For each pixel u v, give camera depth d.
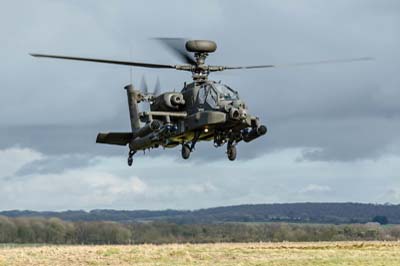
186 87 73.31
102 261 69.12
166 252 73.44
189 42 71.12
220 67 72.94
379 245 82.62
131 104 85.00
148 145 79.50
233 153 72.25
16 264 67.69
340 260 65.88
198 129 71.06
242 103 69.81
